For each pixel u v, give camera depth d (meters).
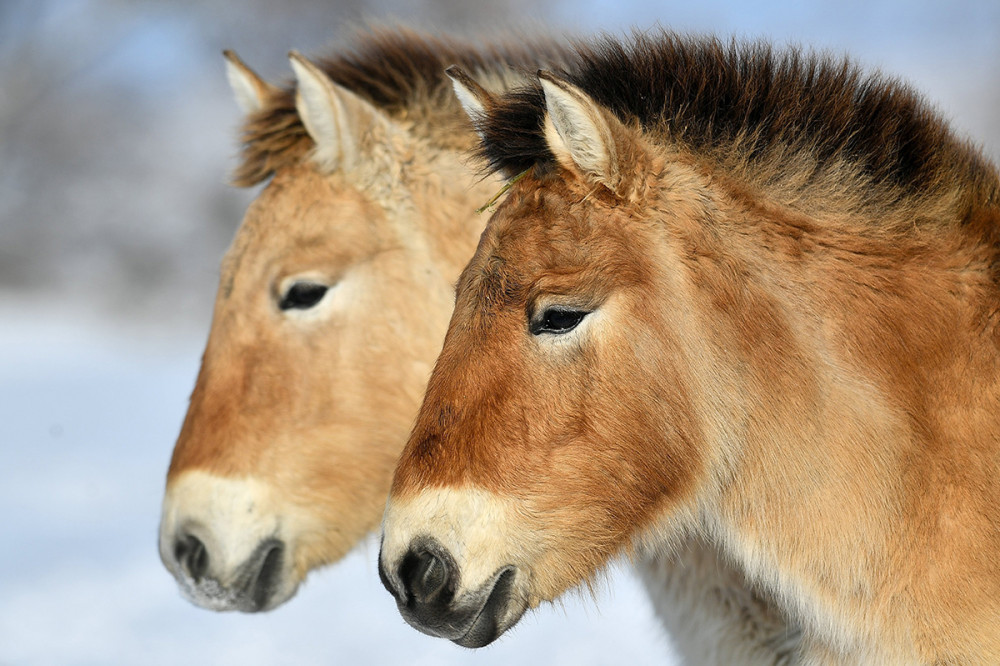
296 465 11.41
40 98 66.69
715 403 8.12
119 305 58.25
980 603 7.86
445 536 7.64
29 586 18.25
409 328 11.75
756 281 8.20
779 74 8.69
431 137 12.02
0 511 22.12
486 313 7.90
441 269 11.82
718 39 9.11
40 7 67.19
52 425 29.66
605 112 7.73
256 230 11.75
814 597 8.47
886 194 8.44
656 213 8.04
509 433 7.74
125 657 15.55
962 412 8.06
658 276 7.97
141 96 74.56
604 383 7.85
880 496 8.12
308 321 11.57
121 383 36.34
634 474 7.96
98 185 67.31
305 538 11.52
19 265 62.81
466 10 53.56
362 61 12.84
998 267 8.30
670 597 11.10
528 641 16.11
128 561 19.70
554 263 7.84
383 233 11.74
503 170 8.60
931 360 8.16
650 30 9.87
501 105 8.51
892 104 8.73
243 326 11.52
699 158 8.33
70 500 23.02
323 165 11.77
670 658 11.80
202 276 61.03
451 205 11.85
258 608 11.43
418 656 15.54
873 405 8.14
